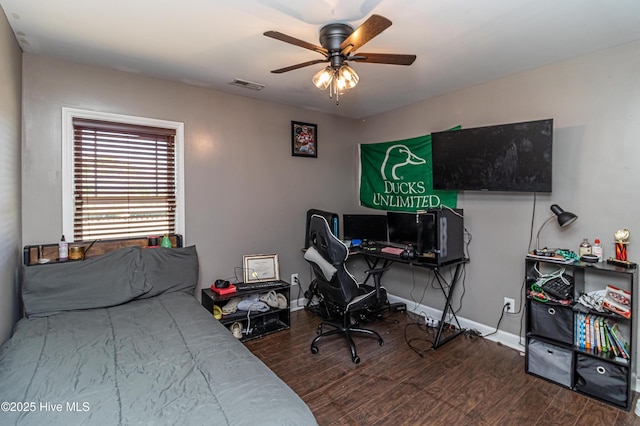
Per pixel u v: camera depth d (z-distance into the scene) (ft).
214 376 4.53
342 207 14.16
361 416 6.52
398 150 12.53
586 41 7.22
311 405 6.88
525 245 9.17
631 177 7.31
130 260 8.36
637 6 5.80
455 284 10.89
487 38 7.06
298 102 11.98
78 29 6.68
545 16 6.14
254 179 11.60
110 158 9.02
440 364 8.53
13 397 4.10
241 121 11.24
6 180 6.33
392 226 11.45
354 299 9.22
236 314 10.15
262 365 4.97
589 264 7.39
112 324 6.49
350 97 11.39
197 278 9.52
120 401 3.97
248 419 3.63
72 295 7.39
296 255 12.79
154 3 5.74
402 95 11.13
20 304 7.50
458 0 5.60
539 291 7.99
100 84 8.70
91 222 8.79
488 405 6.87
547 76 8.57
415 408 6.77
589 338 7.27
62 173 8.21
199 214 10.41
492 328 9.94
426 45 7.38
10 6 5.82
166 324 6.48
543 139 8.06
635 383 7.16
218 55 7.96
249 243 11.53
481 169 9.23
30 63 7.79
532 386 7.55
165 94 9.70
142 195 9.55
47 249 7.89
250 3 5.72
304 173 12.94
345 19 6.20
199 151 10.36
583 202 8.04
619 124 7.45
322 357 8.94
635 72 7.21
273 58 8.15
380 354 9.09
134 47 7.52
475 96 10.13
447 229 9.66
